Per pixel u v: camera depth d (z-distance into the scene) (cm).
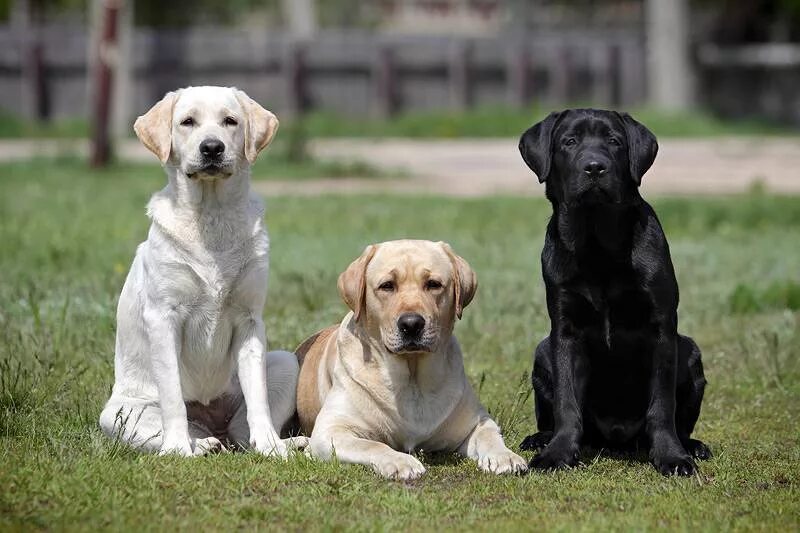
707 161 3784
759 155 3984
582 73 5275
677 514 799
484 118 4834
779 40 5903
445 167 3675
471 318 1447
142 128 990
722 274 1831
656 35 5078
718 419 1138
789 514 796
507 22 6738
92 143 3453
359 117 5053
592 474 919
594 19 6906
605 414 1012
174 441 953
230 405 1043
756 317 1572
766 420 1127
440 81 5197
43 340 1247
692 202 2656
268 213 2478
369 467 909
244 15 7338
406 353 923
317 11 6888
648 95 5325
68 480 827
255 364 988
